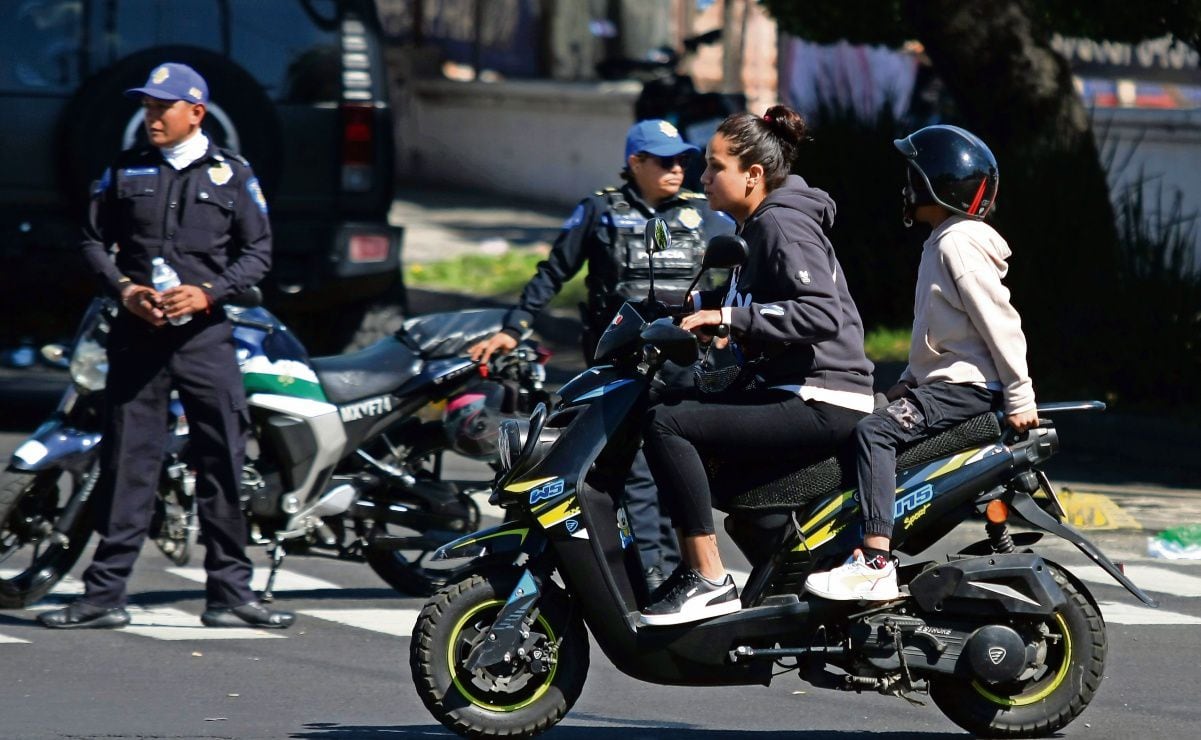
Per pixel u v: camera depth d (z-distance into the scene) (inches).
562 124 3617.1
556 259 1119.0
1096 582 1262.3
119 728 874.8
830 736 887.7
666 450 815.7
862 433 820.6
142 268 1055.0
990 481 835.4
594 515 813.9
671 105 2370.8
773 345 818.8
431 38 4183.1
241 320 1115.9
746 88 3917.3
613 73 3535.9
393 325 1732.3
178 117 1052.5
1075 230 1910.7
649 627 815.7
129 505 1077.8
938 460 833.5
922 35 2080.5
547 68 4040.4
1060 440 1768.0
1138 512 1477.6
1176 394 1796.3
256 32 1651.1
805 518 827.4
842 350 826.2
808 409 817.5
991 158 852.0
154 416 1069.1
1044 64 2030.0
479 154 3863.2
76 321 1717.5
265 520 1130.0
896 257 2172.7
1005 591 839.7
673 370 1042.7
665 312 859.4
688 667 820.6
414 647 826.2
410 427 1163.9
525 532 825.5
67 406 1128.2
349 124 1669.5
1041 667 868.6
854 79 3233.3
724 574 825.5
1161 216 2210.9
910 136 864.3
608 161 3499.0
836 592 815.1
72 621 1082.1
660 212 1111.0
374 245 1681.8
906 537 835.4
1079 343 1834.4
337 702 935.0
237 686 963.3
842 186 2196.1
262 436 1117.1
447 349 1146.7
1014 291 1903.3
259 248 1066.1
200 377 1061.1
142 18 1625.2
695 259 1107.3
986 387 841.5
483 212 3486.7
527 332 1130.0
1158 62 2881.4
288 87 1658.5
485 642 810.2
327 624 1114.1
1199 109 2305.6
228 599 1093.1
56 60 1606.8
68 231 1601.9
